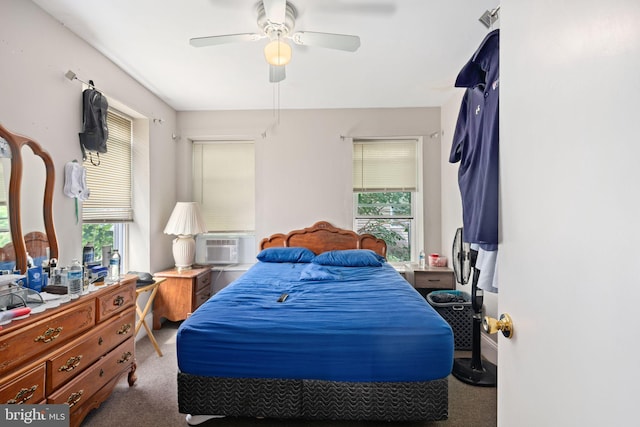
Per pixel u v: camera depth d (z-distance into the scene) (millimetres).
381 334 1510
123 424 1711
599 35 485
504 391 782
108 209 2754
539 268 643
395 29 2109
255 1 1822
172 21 2006
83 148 2215
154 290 2615
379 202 3826
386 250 3688
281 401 1523
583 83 518
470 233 1437
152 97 3182
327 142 3695
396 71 2738
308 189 3711
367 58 2510
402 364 1493
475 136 1469
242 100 3422
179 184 3729
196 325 1581
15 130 1712
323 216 3713
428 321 1596
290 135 3711
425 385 1505
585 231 513
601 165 480
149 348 2701
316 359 1504
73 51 2119
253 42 2268
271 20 1744
